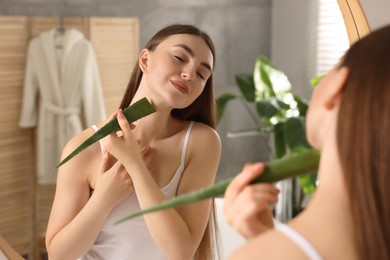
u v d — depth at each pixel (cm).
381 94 53
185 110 140
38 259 314
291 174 64
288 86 296
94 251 133
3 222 302
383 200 53
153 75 128
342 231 56
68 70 299
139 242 130
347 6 115
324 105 59
